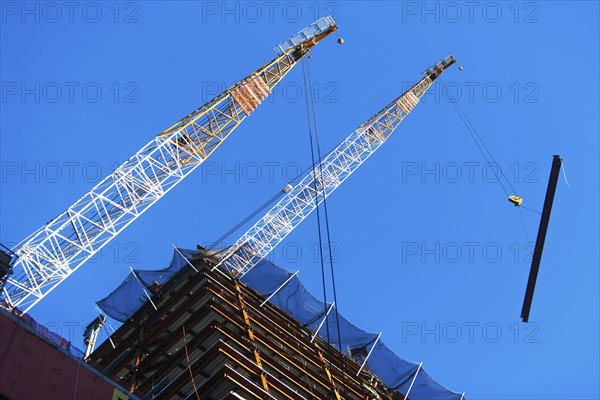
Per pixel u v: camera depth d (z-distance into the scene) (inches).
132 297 4224.9
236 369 3230.8
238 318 3673.7
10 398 2384.4
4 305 2871.6
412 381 4284.0
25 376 2454.5
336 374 3875.5
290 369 3624.5
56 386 2504.9
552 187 2142.0
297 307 4315.9
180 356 3388.3
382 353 4365.2
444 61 5851.4
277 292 4315.9
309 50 4601.4
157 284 4247.0
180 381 3161.9
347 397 3690.9
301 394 3447.3
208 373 3208.7
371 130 5442.9
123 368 3548.2
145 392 3307.1
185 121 3966.5
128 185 3597.4
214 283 3969.0
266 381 3253.0
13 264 3009.4
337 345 4325.8
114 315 4217.5
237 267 4360.2
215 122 4047.7
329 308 4298.7
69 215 3348.9
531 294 2180.1
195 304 3767.2
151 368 3459.6
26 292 3083.2
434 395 4306.1
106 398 2600.9
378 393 4020.7
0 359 2429.9
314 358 3880.4
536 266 2172.7
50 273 3174.2
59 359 2566.4
